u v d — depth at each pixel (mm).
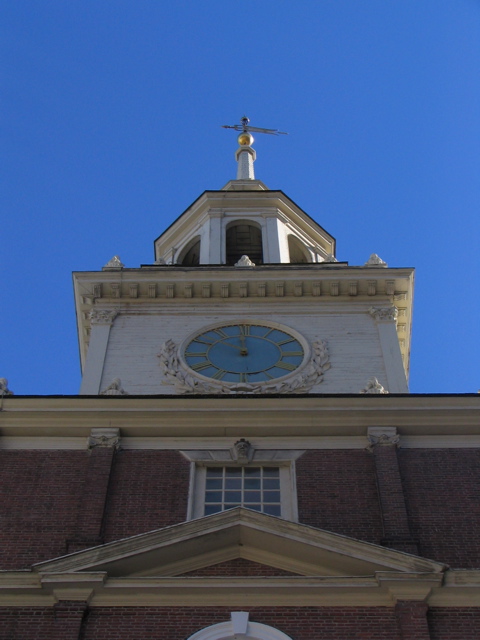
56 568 17031
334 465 20312
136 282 27234
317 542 17484
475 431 21062
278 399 21422
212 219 33875
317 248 34344
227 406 21375
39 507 19297
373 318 26484
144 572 17359
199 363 24828
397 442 20641
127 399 21406
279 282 27312
